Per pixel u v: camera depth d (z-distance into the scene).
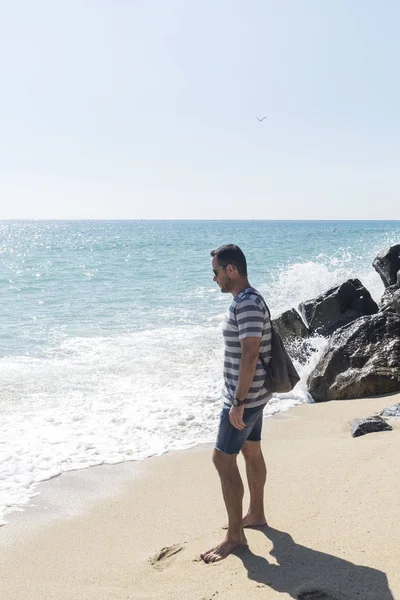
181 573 3.80
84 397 8.64
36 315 16.48
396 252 13.34
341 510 4.35
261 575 3.61
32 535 4.68
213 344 12.56
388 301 11.77
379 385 8.38
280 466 5.56
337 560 3.68
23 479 5.79
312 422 7.41
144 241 76.25
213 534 4.35
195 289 22.53
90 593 3.73
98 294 21.14
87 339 13.06
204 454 6.46
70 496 5.43
